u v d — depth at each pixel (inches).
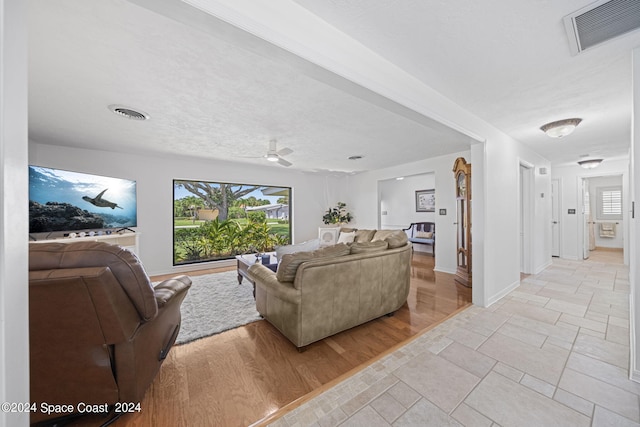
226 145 147.3
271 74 71.2
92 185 136.3
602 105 94.3
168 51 60.7
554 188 227.1
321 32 51.8
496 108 96.5
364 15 50.5
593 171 207.0
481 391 60.0
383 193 308.7
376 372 67.9
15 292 23.9
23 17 24.9
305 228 255.9
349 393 60.3
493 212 116.4
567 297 122.3
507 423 50.8
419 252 262.2
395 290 107.4
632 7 47.9
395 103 69.9
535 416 52.4
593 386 60.9
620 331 87.4
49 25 51.2
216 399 59.7
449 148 158.4
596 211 275.1
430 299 126.4
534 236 167.2
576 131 125.6
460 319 99.1
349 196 268.4
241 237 225.0
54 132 121.2
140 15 48.9
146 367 57.2
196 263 195.5
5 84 23.2
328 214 262.4
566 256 220.5
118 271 47.4
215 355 78.9
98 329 46.5
